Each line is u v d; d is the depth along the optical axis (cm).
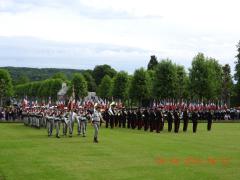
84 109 6325
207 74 11819
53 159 2880
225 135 5003
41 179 2188
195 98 12400
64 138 4556
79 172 2389
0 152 3262
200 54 11925
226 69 14200
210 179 2192
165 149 3444
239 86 12962
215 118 9312
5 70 17512
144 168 2519
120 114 6738
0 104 15000
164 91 12225
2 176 2266
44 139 4416
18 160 2839
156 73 12381
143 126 6288
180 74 12925
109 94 16525
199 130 6012
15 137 4678
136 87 13375
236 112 9725
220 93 14038
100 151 3309
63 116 4894
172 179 2191
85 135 4981
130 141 4141
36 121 6494
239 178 2223
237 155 3094
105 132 5481
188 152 3253
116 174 2328
